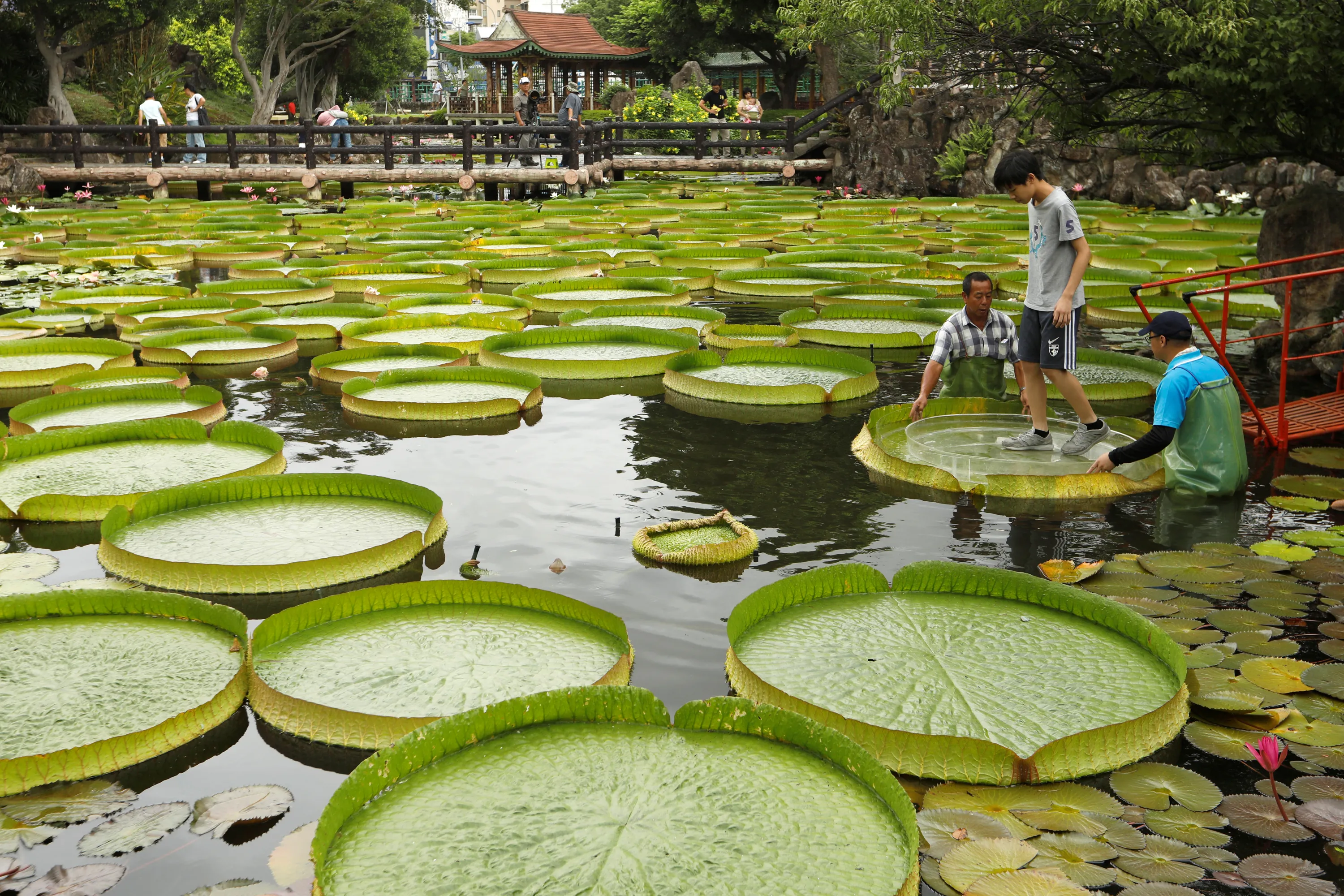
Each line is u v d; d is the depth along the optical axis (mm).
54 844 2219
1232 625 3152
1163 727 2572
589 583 3533
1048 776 2404
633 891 1883
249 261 11422
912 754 2426
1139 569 3607
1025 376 4895
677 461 4887
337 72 34500
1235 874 2096
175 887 2074
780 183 22219
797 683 2707
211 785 2443
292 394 6203
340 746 2576
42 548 3869
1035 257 4715
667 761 2336
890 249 12453
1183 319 4398
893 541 3898
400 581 3572
